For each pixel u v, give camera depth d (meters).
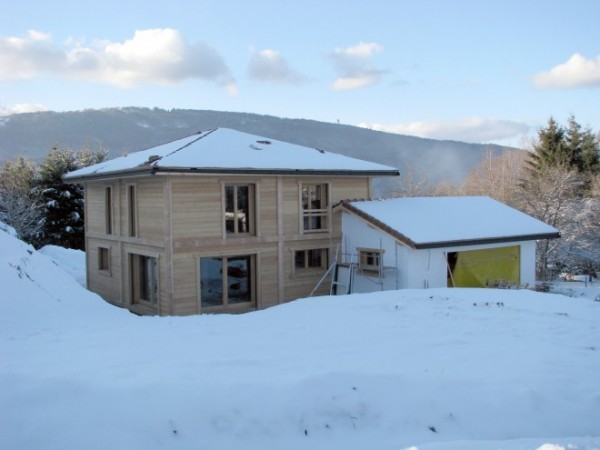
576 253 33.69
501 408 5.95
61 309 12.22
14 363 6.61
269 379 5.98
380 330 9.44
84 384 5.56
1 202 36.34
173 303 16.98
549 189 34.00
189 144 19.56
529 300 12.82
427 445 4.74
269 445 5.04
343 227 20.36
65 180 22.69
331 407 5.59
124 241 19.69
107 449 4.73
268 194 18.80
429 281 18.05
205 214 17.59
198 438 5.00
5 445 4.72
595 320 10.73
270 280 18.86
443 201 22.36
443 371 6.72
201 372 6.20
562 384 6.62
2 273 12.31
